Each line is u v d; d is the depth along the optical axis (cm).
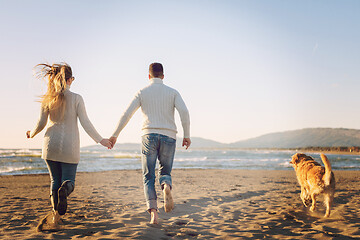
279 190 643
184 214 379
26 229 292
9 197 514
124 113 296
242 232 291
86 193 573
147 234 272
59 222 315
